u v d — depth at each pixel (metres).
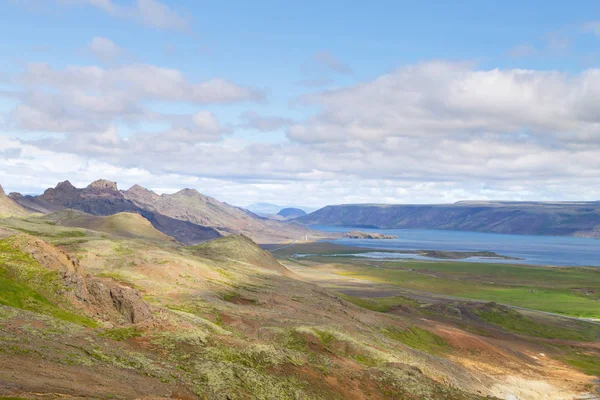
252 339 68.56
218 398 44.25
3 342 40.75
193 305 90.50
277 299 113.75
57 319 54.38
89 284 71.44
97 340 50.28
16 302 58.69
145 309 68.75
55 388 33.19
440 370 81.75
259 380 51.31
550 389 89.94
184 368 49.09
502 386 86.62
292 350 68.69
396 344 91.00
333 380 58.78
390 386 62.53
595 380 98.00
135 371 44.34
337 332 82.62
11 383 31.69
